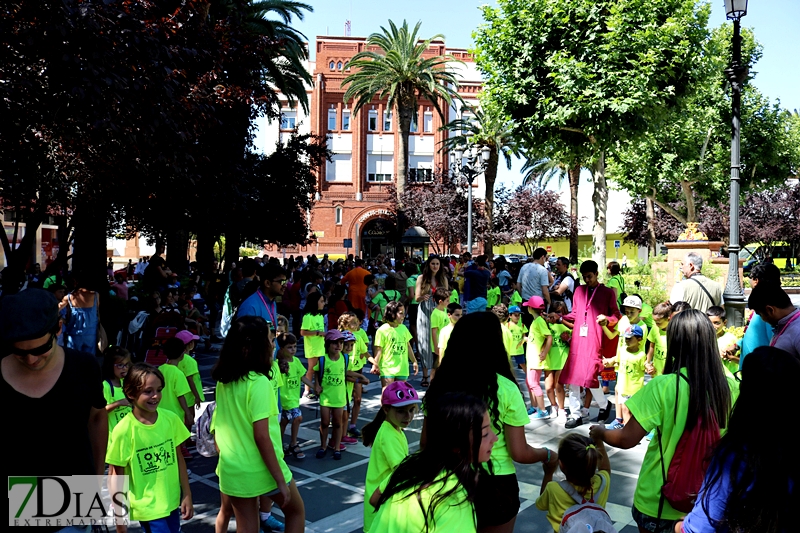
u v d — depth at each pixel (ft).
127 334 36.60
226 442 12.36
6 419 8.09
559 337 25.85
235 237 75.66
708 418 9.92
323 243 159.43
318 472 19.76
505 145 107.14
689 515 8.00
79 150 26.43
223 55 31.50
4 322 7.85
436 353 30.71
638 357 22.67
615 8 45.37
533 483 18.58
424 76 115.03
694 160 89.76
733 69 33.99
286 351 19.95
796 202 120.26
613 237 176.35
